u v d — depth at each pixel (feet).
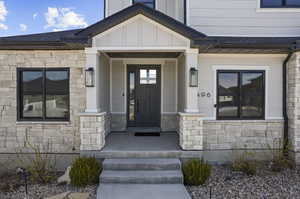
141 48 23.66
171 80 33.63
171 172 21.11
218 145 26.73
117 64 33.40
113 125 33.60
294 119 25.36
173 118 33.63
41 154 25.64
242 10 29.04
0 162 25.67
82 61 25.38
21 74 25.93
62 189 19.80
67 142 25.66
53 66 25.58
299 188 19.88
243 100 27.17
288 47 24.62
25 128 25.70
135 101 34.14
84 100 25.46
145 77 34.06
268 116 27.09
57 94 25.98
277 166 24.45
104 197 17.62
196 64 23.98
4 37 26.91
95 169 20.76
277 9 29.04
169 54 30.27
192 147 23.75
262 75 27.14
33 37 27.17
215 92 26.89
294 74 25.36
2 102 25.67
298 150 25.18
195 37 22.88
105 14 32.68
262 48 24.76
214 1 28.94
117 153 23.30
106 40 23.68
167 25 23.08
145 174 20.65
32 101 26.05
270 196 18.44
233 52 26.30
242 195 18.61
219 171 24.06
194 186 20.38
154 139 28.68
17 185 20.99
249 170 23.03
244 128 26.89
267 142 26.86
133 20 23.52
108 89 32.30
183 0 29.48
